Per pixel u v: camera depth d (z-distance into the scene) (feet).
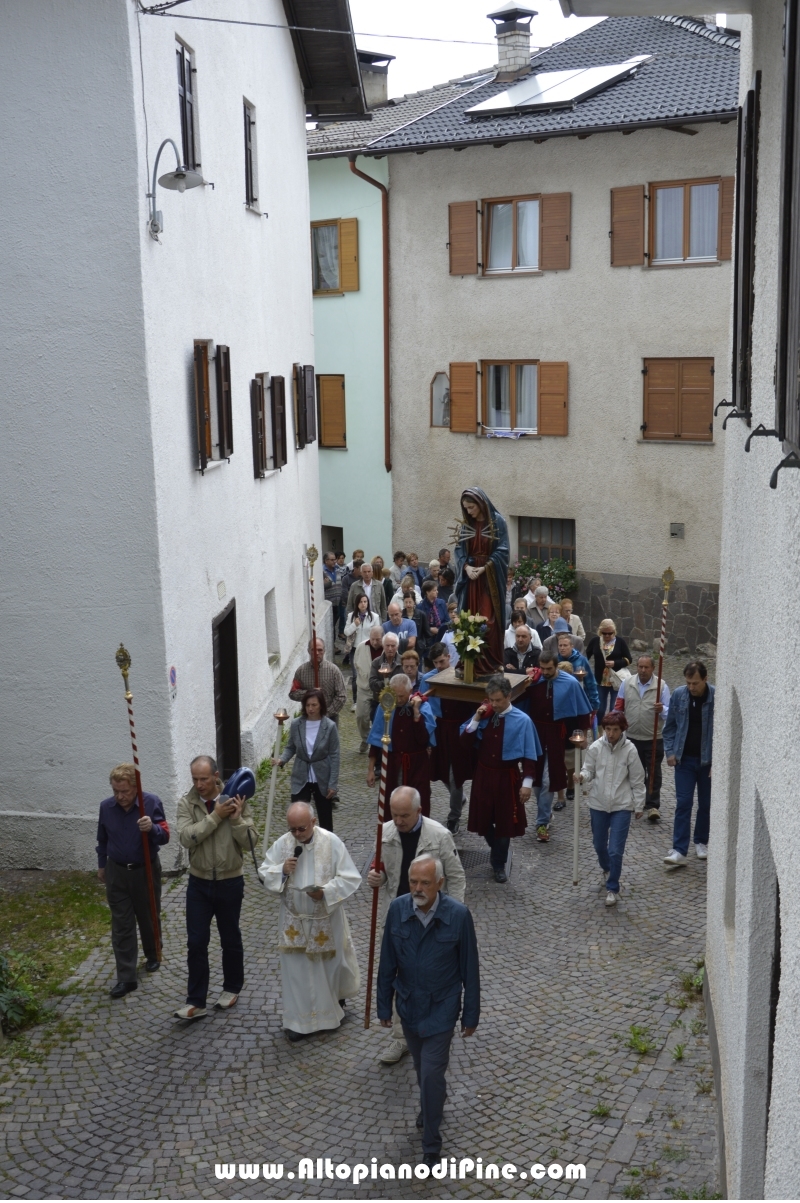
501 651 41.22
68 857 37.86
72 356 35.47
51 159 34.58
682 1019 28.07
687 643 71.20
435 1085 22.94
